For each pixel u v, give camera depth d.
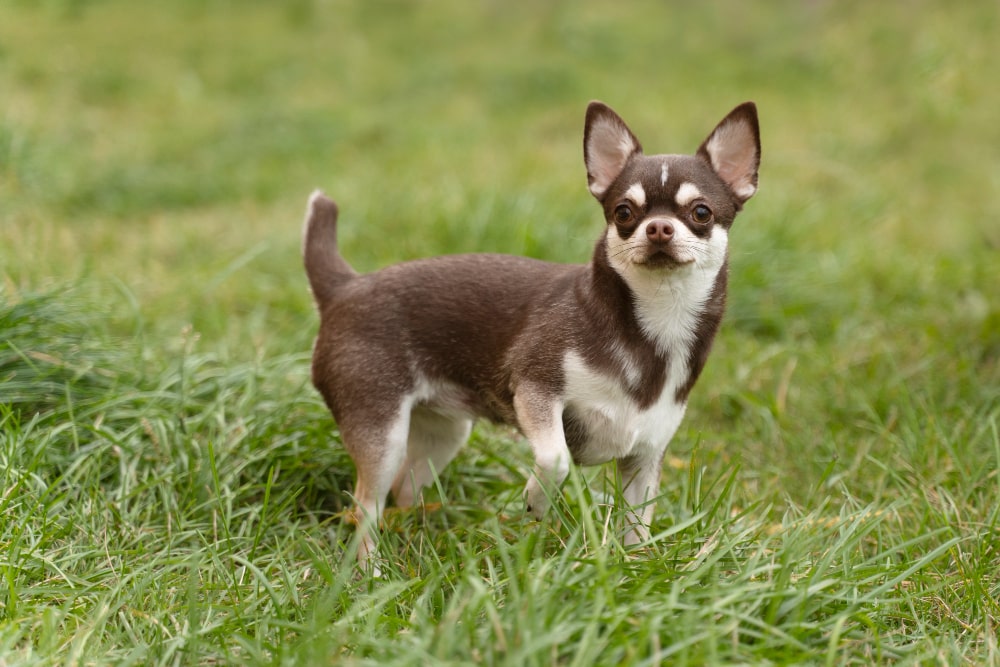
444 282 5.92
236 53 19.58
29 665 4.25
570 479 5.47
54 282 7.67
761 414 7.65
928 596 5.31
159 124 15.59
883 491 6.64
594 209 10.86
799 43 20.22
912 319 9.05
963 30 13.20
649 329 5.43
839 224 11.52
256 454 6.44
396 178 12.85
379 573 5.61
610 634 4.24
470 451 7.01
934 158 13.78
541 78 18.25
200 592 5.11
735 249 9.84
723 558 5.12
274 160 14.48
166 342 8.10
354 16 22.70
